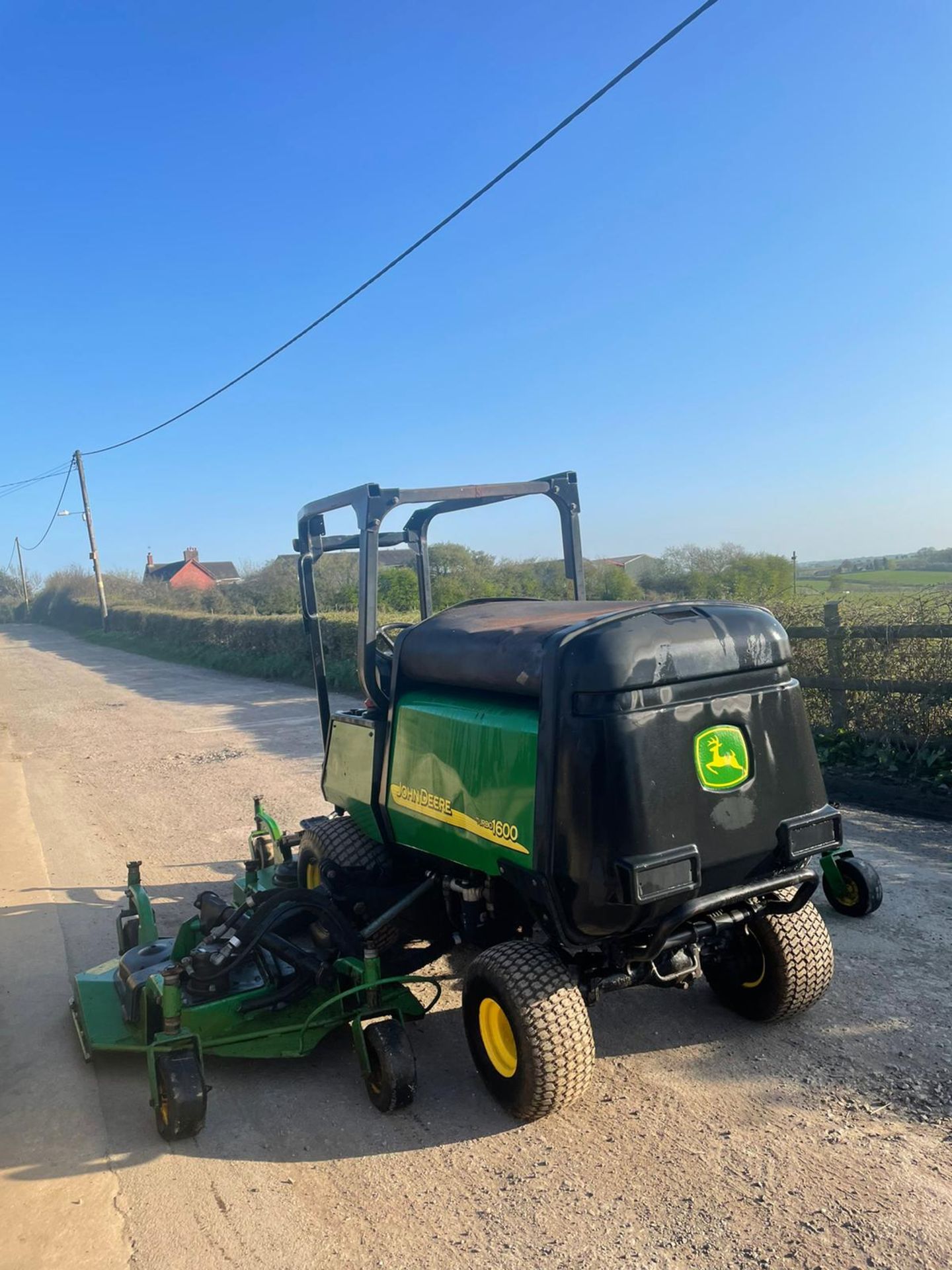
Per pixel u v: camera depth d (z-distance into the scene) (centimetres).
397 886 459
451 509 555
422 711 404
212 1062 425
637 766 321
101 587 4256
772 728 357
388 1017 386
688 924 365
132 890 505
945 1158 324
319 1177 339
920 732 820
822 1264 279
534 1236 300
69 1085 413
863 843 652
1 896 675
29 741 1400
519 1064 347
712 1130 350
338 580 2197
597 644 323
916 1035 404
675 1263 284
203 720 1505
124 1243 310
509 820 347
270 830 617
